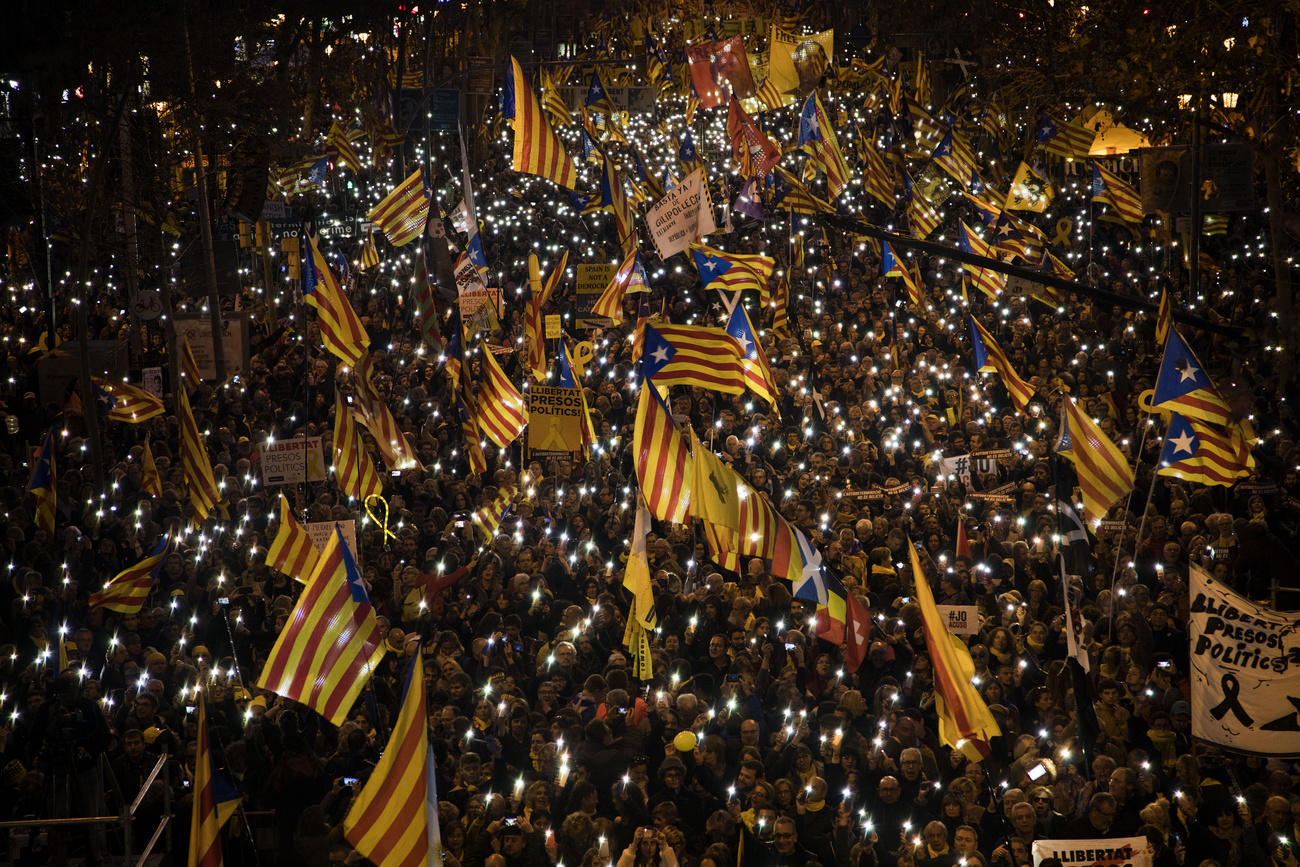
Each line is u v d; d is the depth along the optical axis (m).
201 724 9.12
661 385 15.60
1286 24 22.97
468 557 17.84
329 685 9.85
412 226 27.41
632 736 12.20
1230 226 38.41
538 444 19.56
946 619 14.22
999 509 18.81
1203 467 15.26
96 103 22.95
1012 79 35.47
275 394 26.72
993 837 11.09
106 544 17.47
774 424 22.58
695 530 17.78
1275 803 10.67
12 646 13.69
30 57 14.30
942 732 10.87
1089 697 11.88
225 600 14.67
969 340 28.47
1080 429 15.63
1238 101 23.72
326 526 15.61
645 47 60.19
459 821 10.86
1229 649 10.57
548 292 24.89
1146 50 23.25
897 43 58.34
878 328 30.23
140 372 28.19
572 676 13.93
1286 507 18.33
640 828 10.67
